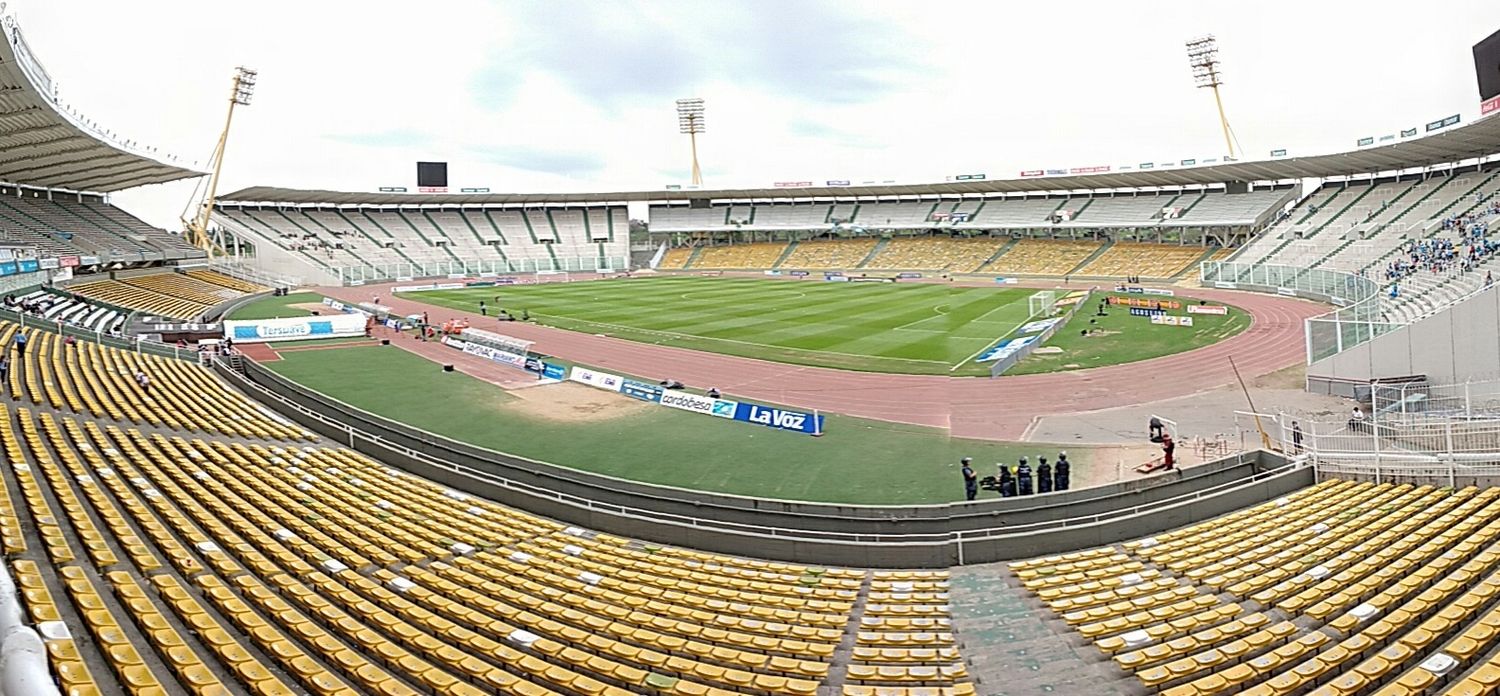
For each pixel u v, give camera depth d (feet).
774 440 98.94
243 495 65.21
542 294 284.61
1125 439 95.45
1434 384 100.42
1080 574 49.85
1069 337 169.78
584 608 45.32
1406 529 52.75
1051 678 37.86
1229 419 102.06
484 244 393.09
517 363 149.18
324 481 72.90
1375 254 221.25
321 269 322.75
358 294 288.71
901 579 51.80
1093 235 346.74
